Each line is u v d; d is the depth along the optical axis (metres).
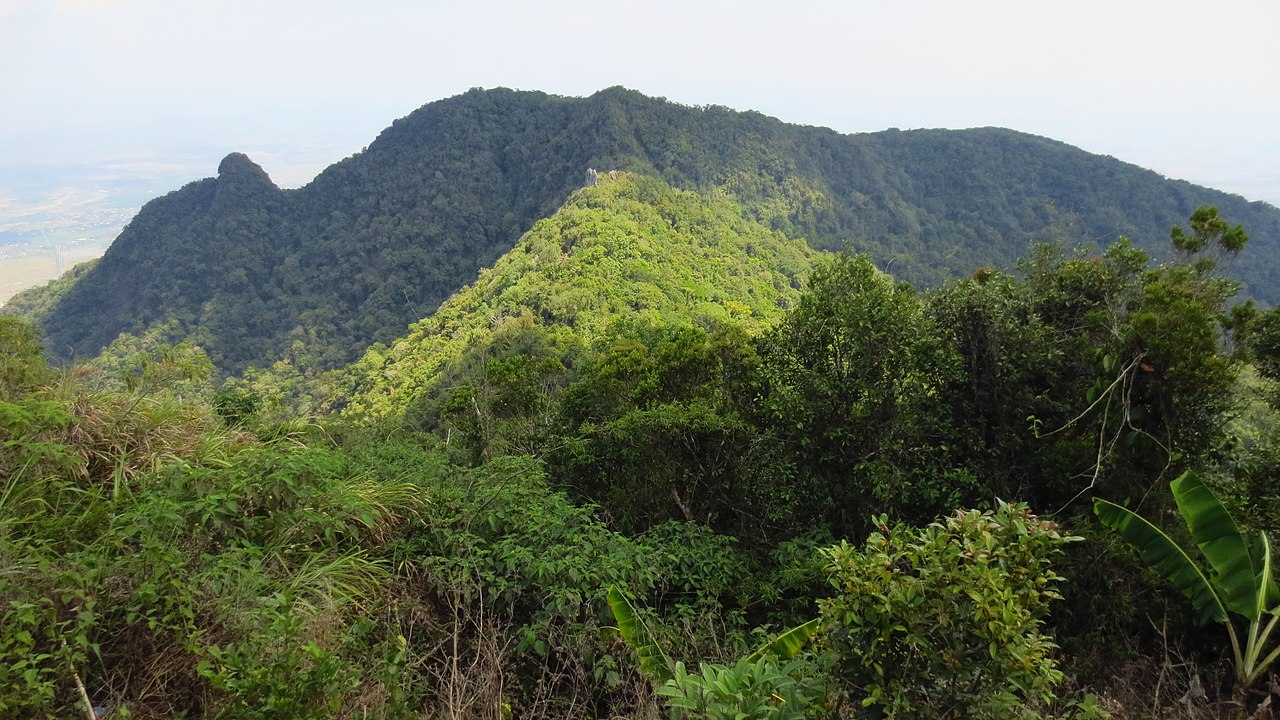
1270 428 4.87
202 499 3.03
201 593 2.53
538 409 9.50
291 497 3.37
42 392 3.80
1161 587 4.22
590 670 3.36
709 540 5.24
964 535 2.18
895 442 5.68
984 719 2.09
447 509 4.26
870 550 2.33
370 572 3.51
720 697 2.10
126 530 2.76
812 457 6.07
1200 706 3.45
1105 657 4.12
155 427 3.98
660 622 3.84
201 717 2.31
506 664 3.24
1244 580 3.60
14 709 1.91
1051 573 2.27
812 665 2.62
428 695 3.00
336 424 6.66
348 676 2.30
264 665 2.27
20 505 3.01
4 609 2.20
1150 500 4.78
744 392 6.91
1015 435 5.62
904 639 2.17
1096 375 5.51
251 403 6.06
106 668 2.35
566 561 3.62
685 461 6.41
